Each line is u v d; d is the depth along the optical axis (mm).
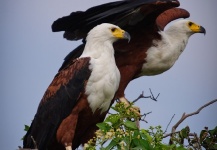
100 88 13695
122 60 16312
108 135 11352
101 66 13773
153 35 16500
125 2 15000
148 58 16391
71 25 15000
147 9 15359
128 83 16312
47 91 14117
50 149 14117
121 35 14094
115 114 11773
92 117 13922
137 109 15320
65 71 14094
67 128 13695
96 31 14133
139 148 11258
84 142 14164
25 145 14070
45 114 13953
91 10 14820
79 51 15688
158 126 11680
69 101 13766
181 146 11750
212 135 13195
